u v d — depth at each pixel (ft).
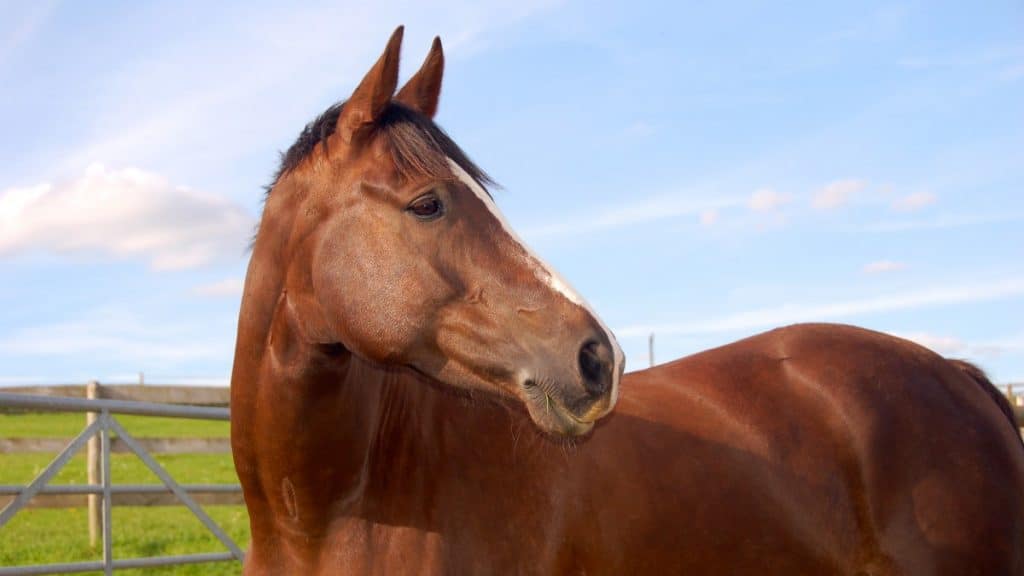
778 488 10.06
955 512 10.02
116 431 19.31
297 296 8.36
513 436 9.27
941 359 11.40
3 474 45.60
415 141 8.11
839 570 10.27
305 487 8.50
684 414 10.36
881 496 10.17
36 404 17.16
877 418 10.40
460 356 7.93
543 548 9.07
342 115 8.36
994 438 10.66
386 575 8.47
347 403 8.47
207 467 53.01
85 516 38.32
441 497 8.78
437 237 7.91
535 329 7.73
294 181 8.53
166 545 30.12
